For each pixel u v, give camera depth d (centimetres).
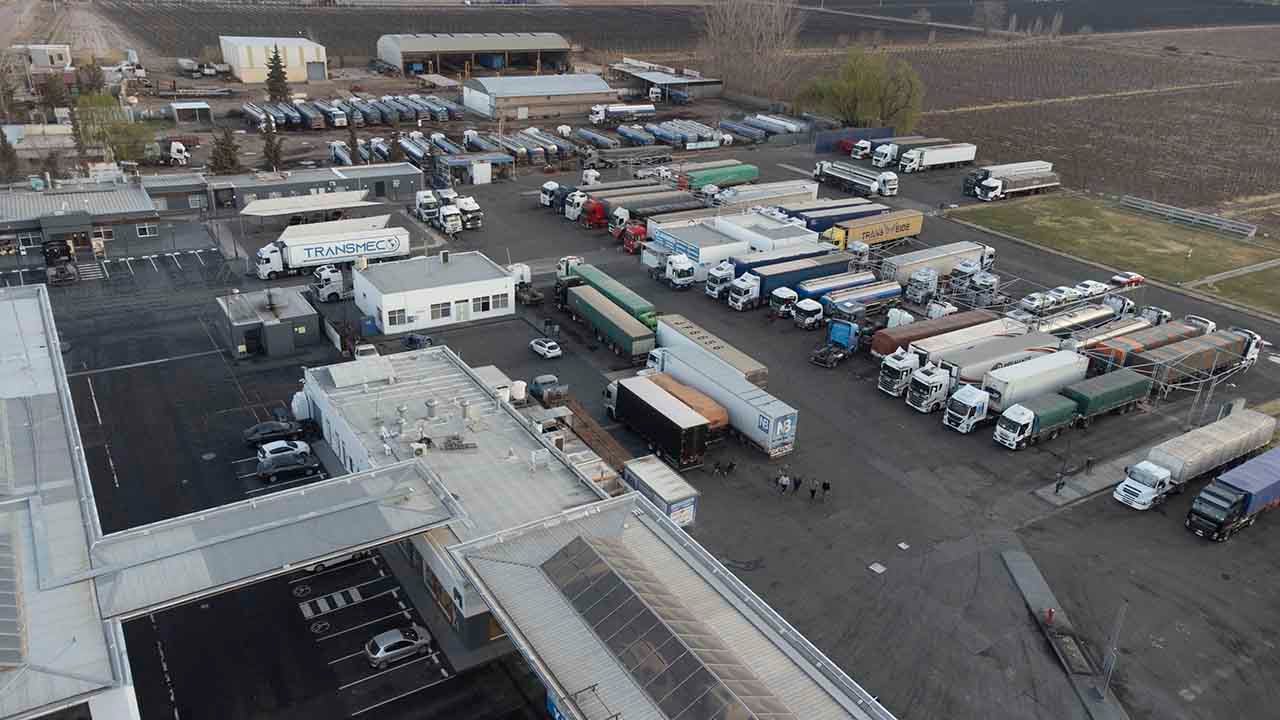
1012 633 4447
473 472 4681
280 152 11256
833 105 15125
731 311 8231
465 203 9838
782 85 17750
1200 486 5775
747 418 5941
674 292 8575
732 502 5394
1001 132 15800
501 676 3991
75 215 8400
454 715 3778
